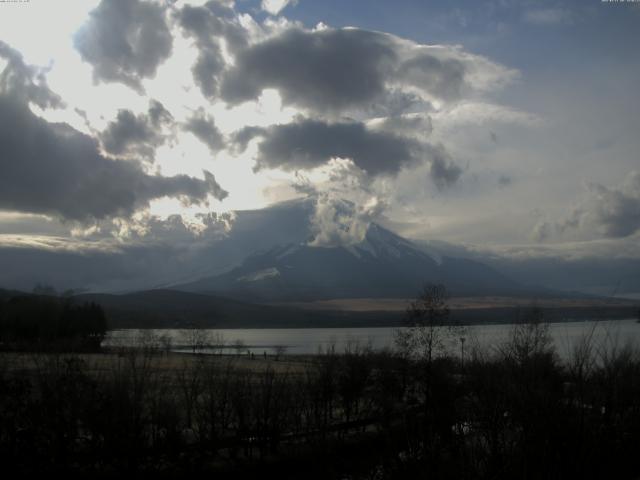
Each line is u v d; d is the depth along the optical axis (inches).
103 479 1996.8
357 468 1572.3
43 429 1980.8
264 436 2309.3
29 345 3011.8
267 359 5492.1
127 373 2278.5
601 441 1349.7
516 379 1456.7
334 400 3036.4
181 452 2209.6
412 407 1914.4
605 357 1533.0
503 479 1218.6
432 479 1230.9
